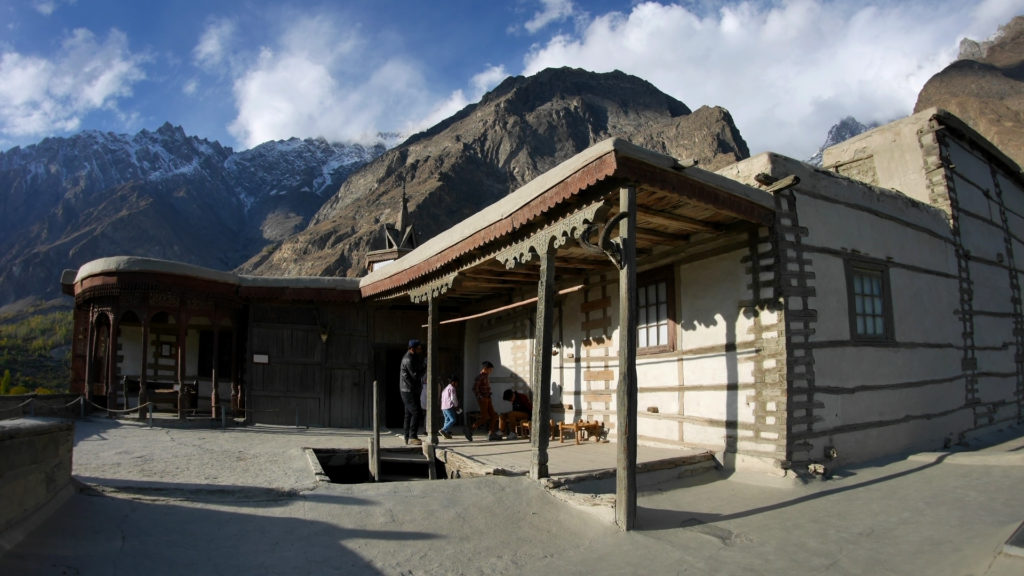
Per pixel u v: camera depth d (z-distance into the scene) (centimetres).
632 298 690
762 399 877
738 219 918
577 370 1266
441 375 1653
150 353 1666
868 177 1441
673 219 896
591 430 1130
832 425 902
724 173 969
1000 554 492
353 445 1113
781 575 530
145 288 1327
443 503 686
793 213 911
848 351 949
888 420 1005
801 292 891
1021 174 1605
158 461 863
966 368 1236
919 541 589
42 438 525
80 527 526
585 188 736
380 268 1441
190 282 1385
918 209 1189
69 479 590
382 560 547
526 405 1305
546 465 786
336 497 686
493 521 654
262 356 1484
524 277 1262
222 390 1738
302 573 511
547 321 815
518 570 551
